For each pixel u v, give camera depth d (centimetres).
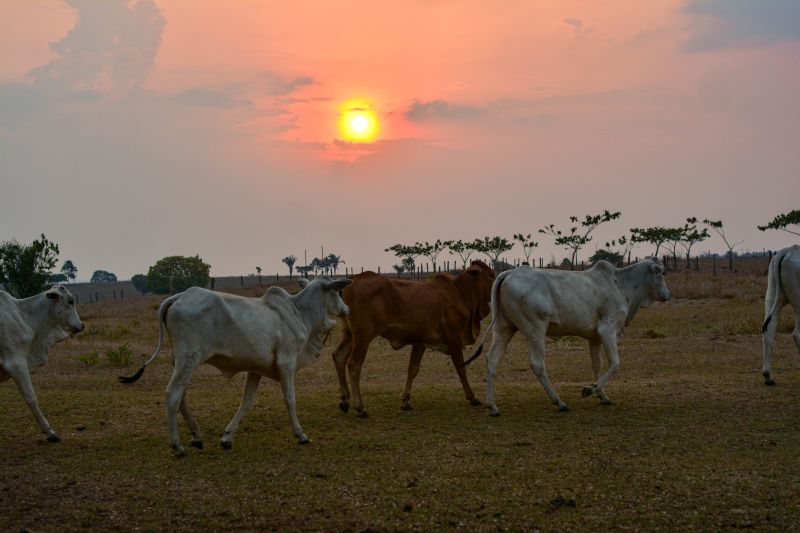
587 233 6831
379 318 999
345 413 1005
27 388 838
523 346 1761
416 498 626
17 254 2900
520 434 844
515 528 563
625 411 951
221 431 895
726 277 4912
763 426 841
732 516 577
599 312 1005
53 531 573
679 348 1563
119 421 952
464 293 1080
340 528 570
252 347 790
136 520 593
